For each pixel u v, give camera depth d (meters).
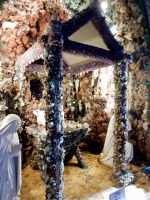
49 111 3.07
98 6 3.56
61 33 3.08
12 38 4.65
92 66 4.97
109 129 5.25
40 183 4.21
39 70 5.13
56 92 3.10
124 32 5.70
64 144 4.31
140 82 5.48
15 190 3.07
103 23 3.67
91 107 6.41
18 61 4.51
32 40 4.93
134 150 5.60
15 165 3.06
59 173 3.14
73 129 4.46
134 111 5.68
